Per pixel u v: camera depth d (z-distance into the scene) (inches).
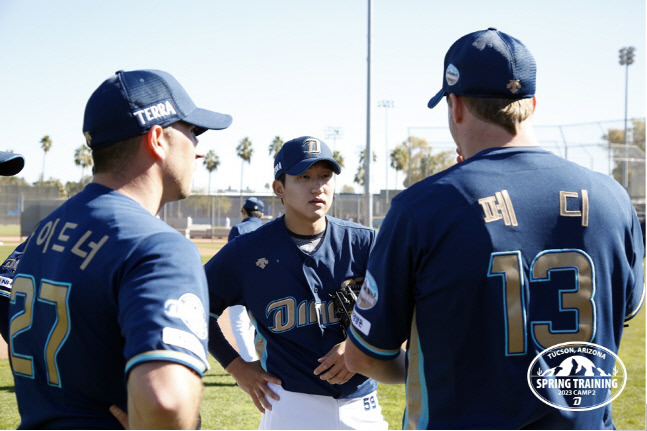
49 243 58.6
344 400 105.7
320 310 106.0
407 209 58.8
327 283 107.6
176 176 63.6
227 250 110.0
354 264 109.3
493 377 56.4
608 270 59.1
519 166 59.8
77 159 2655.0
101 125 60.0
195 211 1785.2
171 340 49.0
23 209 1148.5
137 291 50.8
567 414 56.5
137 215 57.2
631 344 283.6
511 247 56.4
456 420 57.0
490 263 56.0
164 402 46.9
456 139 66.6
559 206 58.2
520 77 61.4
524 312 56.1
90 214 57.5
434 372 58.3
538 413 55.9
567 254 57.3
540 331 56.3
